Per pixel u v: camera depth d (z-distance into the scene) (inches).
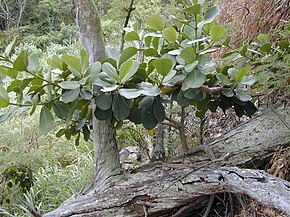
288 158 48.4
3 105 44.5
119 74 45.1
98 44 53.3
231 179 43.4
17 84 45.9
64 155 111.8
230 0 90.4
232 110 67.9
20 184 88.3
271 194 38.8
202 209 54.0
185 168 49.6
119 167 53.8
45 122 45.9
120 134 89.4
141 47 62.1
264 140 51.5
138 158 78.7
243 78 49.5
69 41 280.1
